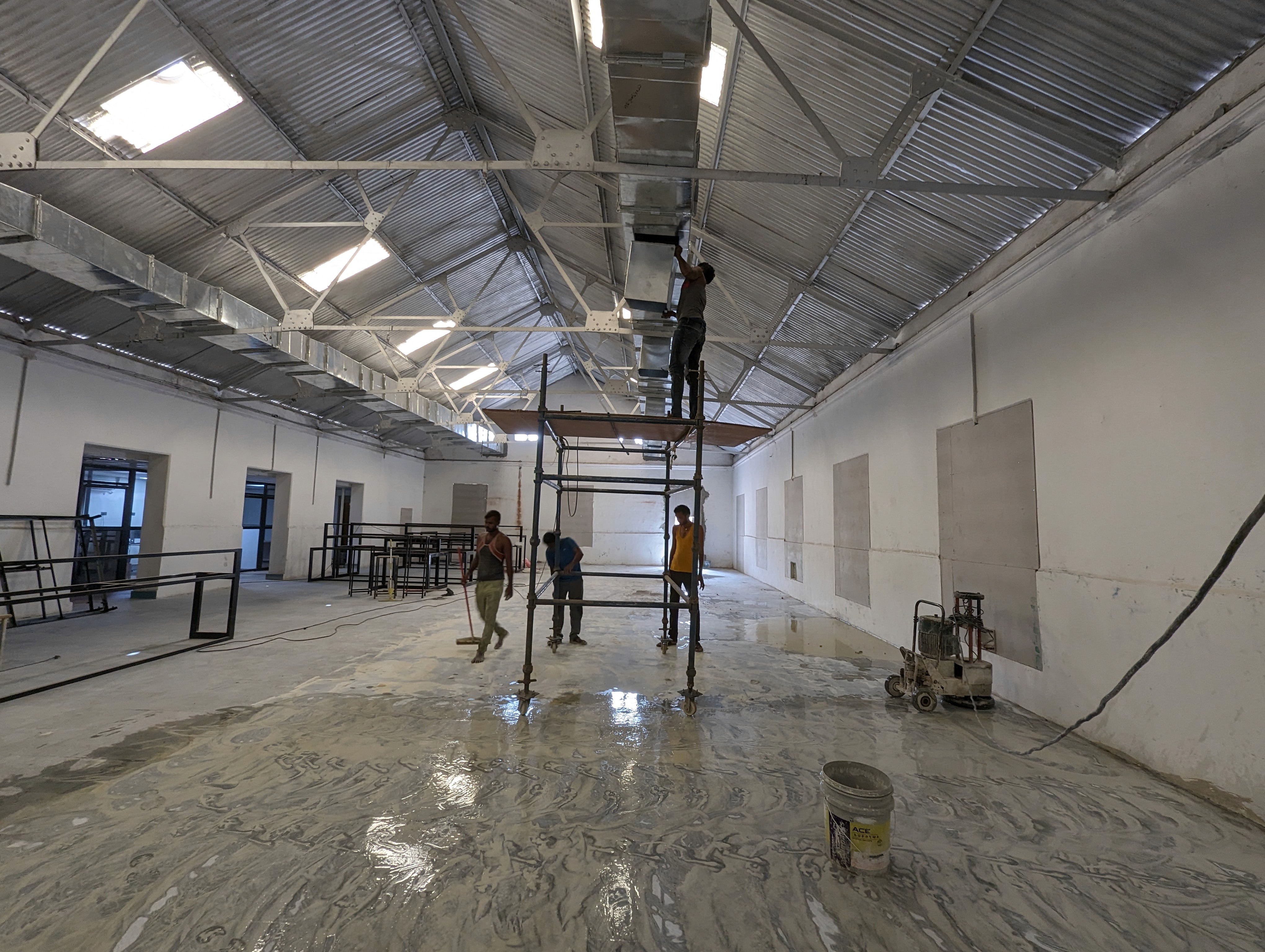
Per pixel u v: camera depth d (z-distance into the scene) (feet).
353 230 24.36
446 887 6.88
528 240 31.35
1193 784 9.50
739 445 50.98
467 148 23.66
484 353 43.24
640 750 11.16
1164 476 10.27
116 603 27.25
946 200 14.58
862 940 6.13
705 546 55.47
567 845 7.82
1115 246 11.50
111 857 7.35
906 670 14.29
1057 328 13.03
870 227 16.89
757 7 12.17
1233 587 8.99
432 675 16.08
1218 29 9.04
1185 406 9.89
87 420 25.04
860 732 12.23
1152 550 10.46
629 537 55.52
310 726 12.03
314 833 7.99
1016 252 14.38
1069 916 6.55
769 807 8.98
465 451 56.65
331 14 16.29
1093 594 11.79
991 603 15.17
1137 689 10.68
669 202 14.39
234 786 9.35
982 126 12.41
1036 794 9.48
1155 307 10.53
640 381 25.16
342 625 23.30
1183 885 7.13
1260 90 8.70
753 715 13.24
